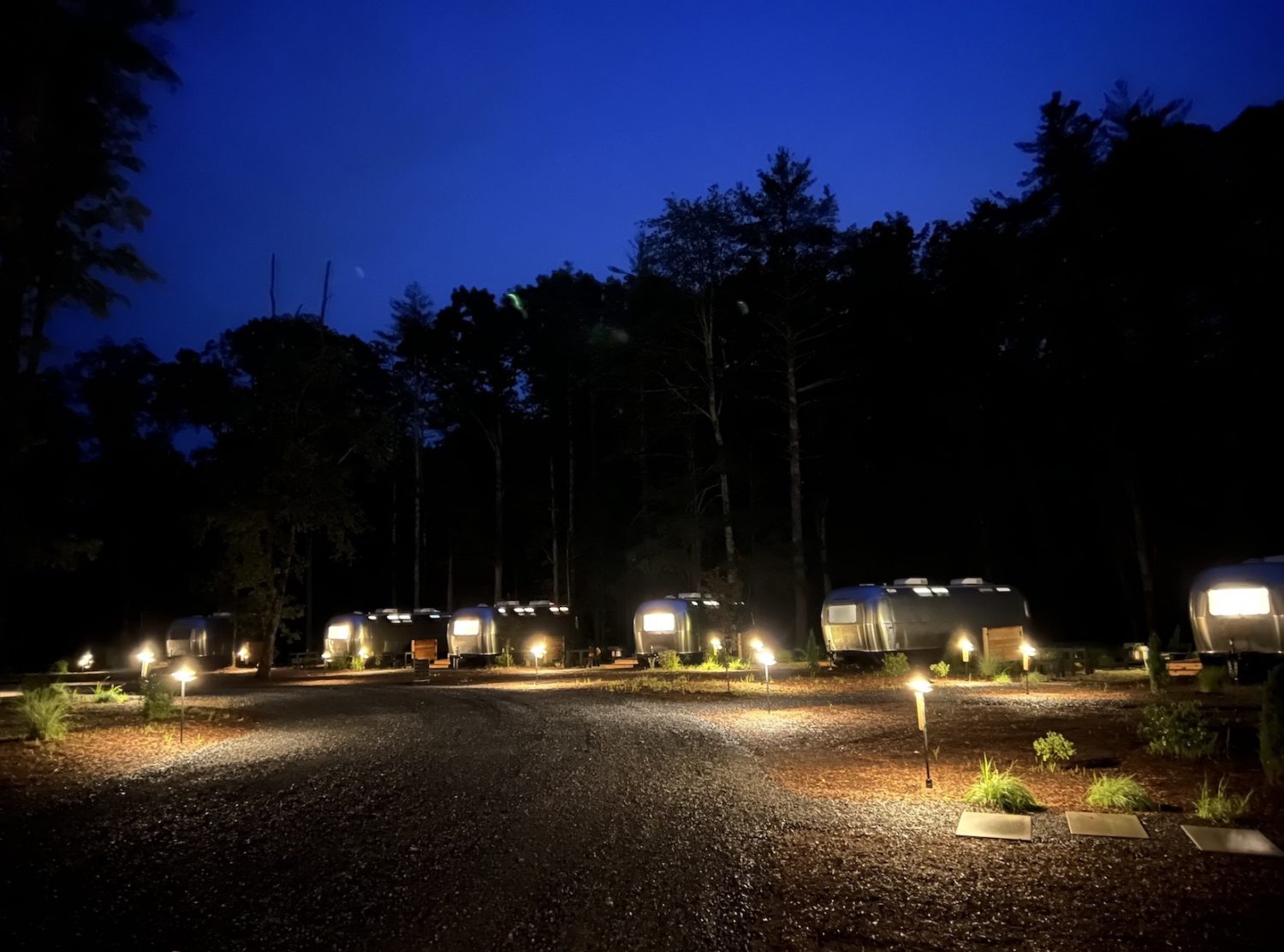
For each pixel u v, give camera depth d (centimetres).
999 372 3816
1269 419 3134
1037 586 4203
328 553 5606
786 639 4312
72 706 1805
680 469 4328
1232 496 3444
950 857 645
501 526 4641
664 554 3588
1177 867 605
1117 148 3212
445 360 4738
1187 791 816
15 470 1955
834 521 4369
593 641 4631
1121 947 490
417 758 1158
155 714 1570
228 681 2897
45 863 703
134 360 4928
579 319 4688
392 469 5106
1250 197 3064
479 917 571
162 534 5150
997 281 3700
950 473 4025
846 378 3825
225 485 2923
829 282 3716
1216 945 487
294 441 2895
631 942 525
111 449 4844
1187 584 3762
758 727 1359
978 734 1199
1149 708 1068
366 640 3681
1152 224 3131
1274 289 3011
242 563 2938
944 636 2417
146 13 1633
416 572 4769
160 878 661
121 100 1708
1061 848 656
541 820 808
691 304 3503
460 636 3391
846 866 636
